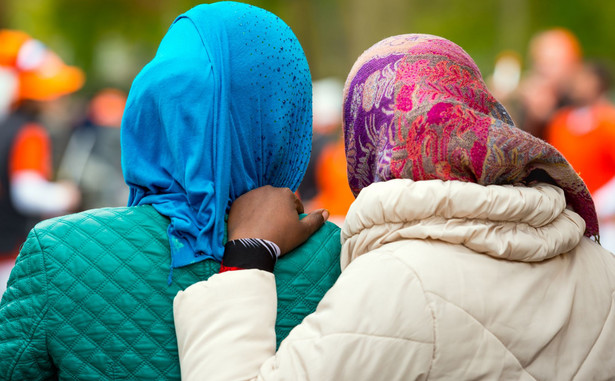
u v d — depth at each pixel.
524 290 2.87
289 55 3.32
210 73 3.10
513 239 2.87
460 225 2.84
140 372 2.93
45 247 2.91
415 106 2.99
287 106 3.30
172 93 3.05
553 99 10.56
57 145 13.23
